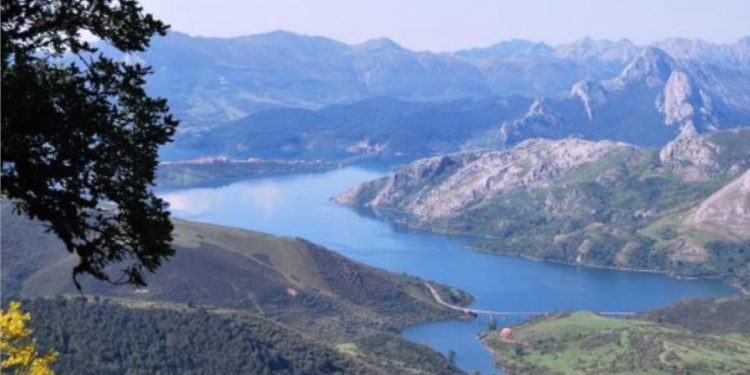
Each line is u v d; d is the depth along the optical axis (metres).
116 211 33.81
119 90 33.16
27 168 31.14
